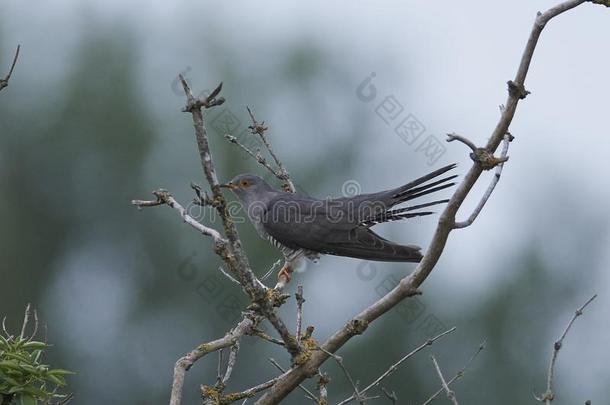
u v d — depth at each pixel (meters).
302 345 6.75
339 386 14.63
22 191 18.05
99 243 17.75
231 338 6.69
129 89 17.95
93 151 17.84
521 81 6.00
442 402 14.30
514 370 14.91
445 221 6.31
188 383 16.33
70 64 18.31
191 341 16.81
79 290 17.59
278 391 6.73
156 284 17.27
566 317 15.49
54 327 17.36
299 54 17.42
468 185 6.17
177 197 17.31
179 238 17.23
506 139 6.40
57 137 18.00
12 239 17.72
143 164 17.69
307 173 16.56
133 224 17.66
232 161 15.91
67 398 7.23
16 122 18.11
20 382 5.95
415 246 9.08
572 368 14.94
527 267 15.84
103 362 16.95
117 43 18.22
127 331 17.16
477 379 14.70
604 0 5.97
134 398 16.67
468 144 6.13
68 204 17.83
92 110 17.94
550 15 5.95
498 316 15.44
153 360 16.89
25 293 17.56
